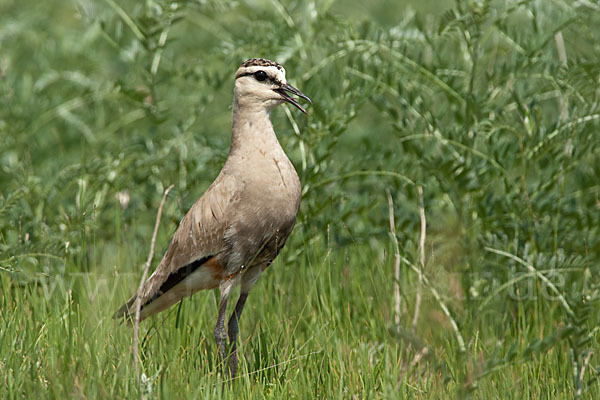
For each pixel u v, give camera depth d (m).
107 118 18.56
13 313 11.41
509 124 13.58
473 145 13.52
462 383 9.77
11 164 16.34
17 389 9.66
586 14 14.06
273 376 10.94
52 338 10.73
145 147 15.43
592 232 13.63
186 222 11.64
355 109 13.72
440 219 13.91
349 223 14.82
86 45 20.41
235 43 15.02
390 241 13.34
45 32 22.58
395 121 13.95
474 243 12.73
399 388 10.49
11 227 13.52
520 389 10.41
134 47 15.53
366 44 14.27
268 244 11.52
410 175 13.88
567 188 14.75
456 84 14.41
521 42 14.02
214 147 14.80
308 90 14.11
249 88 11.34
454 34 14.41
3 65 18.33
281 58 14.34
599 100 13.33
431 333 11.59
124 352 10.59
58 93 18.95
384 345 11.58
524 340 11.38
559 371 10.91
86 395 9.61
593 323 11.73
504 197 13.59
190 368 10.49
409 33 14.76
